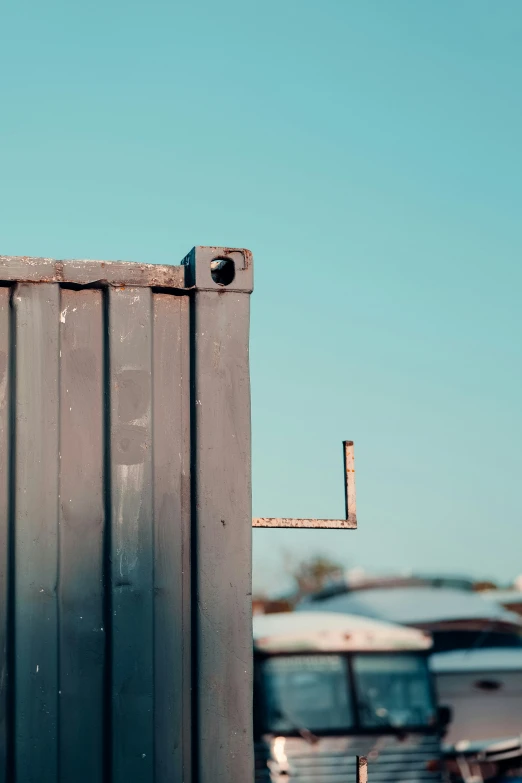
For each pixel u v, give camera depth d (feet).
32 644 8.28
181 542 8.88
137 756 8.34
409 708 29.76
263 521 9.20
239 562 8.90
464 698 32.55
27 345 8.72
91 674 8.41
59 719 8.25
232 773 8.52
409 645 30.50
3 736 8.16
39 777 8.09
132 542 8.66
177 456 9.02
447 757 31.01
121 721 8.34
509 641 34.45
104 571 8.61
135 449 8.81
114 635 8.46
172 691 8.58
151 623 8.59
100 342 8.96
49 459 8.59
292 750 28.86
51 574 8.43
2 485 8.55
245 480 9.07
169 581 8.77
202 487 8.93
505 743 31.19
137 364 8.95
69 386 8.82
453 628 34.55
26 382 8.66
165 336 9.20
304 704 29.43
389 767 28.99
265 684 29.40
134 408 8.87
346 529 9.63
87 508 8.67
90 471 8.73
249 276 9.41
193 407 9.10
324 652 29.96
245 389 9.21
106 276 9.01
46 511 8.50
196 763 8.48
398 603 36.81
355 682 29.76
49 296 8.85
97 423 8.82
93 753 8.30
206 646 8.66
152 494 8.80
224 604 8.79
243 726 8.63
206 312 9.23
